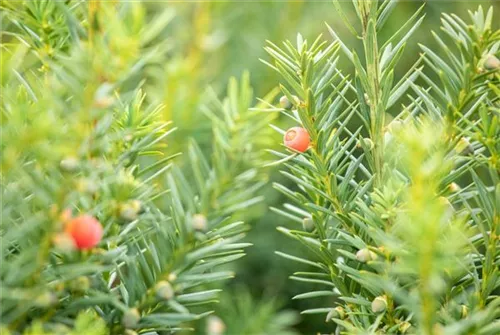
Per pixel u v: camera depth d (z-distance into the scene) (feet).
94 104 1.19
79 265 1.21
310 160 1.51
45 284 1.20
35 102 1.26
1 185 1.22
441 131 1.37
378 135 1.44
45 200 1.19
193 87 1.90
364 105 1.48
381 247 1.33
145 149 1.35
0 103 1.28
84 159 1.24
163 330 1.36
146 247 1.41
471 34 1.34
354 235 1.38
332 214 1.43
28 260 1.22
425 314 1.21
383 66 1.49
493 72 1.35
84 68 1.18
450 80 1.39
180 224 1.25
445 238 1.30
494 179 1.37
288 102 1.45
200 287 1.82
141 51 1.26
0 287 1.17
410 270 1.21
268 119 1.20
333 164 1.47
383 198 1.32
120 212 1.26
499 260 1.39
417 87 1.44
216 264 1.31
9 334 1.17
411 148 1.19
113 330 1.28
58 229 1.18
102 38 1.18
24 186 1.22
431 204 1.18
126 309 1.23
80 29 1.25
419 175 1.18
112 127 1.33
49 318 1.23
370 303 1.38
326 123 1.47
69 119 1.19
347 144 1.47
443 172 1.34
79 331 1.20
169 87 1.40
